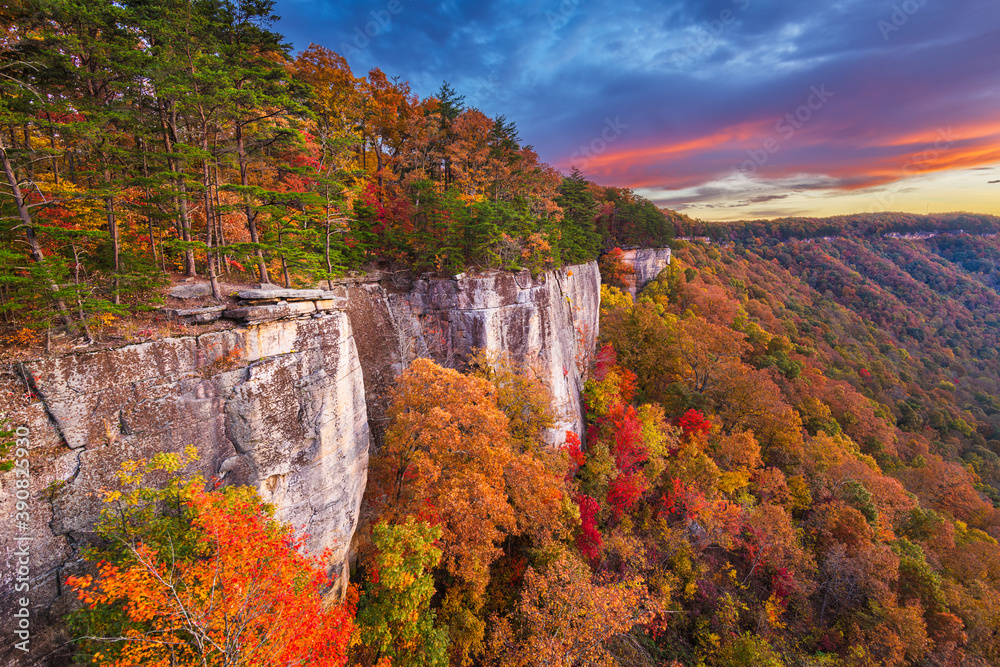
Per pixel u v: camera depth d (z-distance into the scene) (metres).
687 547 26.75
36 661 9.03
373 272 26.66
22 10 12.09
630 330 49.50
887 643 22.83
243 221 20.84
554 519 21.58
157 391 11.04
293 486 14.18
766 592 26.64
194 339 11.76
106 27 13.48
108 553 9.03
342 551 16.12
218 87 14.34
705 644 22.33
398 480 20.11
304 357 14.49
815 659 22.42
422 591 14.35
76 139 13.62
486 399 19.66
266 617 9.18
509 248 31.33
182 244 13.22
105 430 10.18
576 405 36.72
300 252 18.11
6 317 10.38
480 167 39.06
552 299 34.97
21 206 9.75
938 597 25.94
